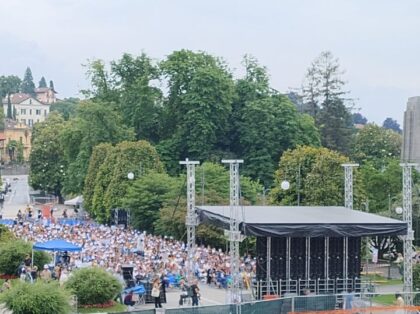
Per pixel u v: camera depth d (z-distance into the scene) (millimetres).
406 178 55875
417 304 50094
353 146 167500
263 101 136500
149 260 63812
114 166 116938
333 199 85188
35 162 187875
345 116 169375
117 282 51312
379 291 63406
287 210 57812
